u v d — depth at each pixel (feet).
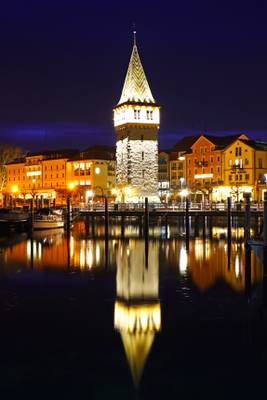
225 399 62.08
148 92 410.11
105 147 547.90
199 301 105.70
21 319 92.12
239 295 111.45
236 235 264.11
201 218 338.54
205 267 151.53
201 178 463.42
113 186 525.34
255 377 67.51
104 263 160.35
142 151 400.67
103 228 316.81
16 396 62.90
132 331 85.15
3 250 196.03
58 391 64.03
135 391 63.93
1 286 121.08
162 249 200.85
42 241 234.17
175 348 77.56
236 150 434.71
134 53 410.11
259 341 80.28
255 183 418.31
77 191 508.12
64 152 574.56
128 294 112.27
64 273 140.15
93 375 68.23
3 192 554.05
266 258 123.75
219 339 81.20
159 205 317.83
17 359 73.31
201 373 68.54
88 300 106.63
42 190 563.48
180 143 524.93
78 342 80.07
